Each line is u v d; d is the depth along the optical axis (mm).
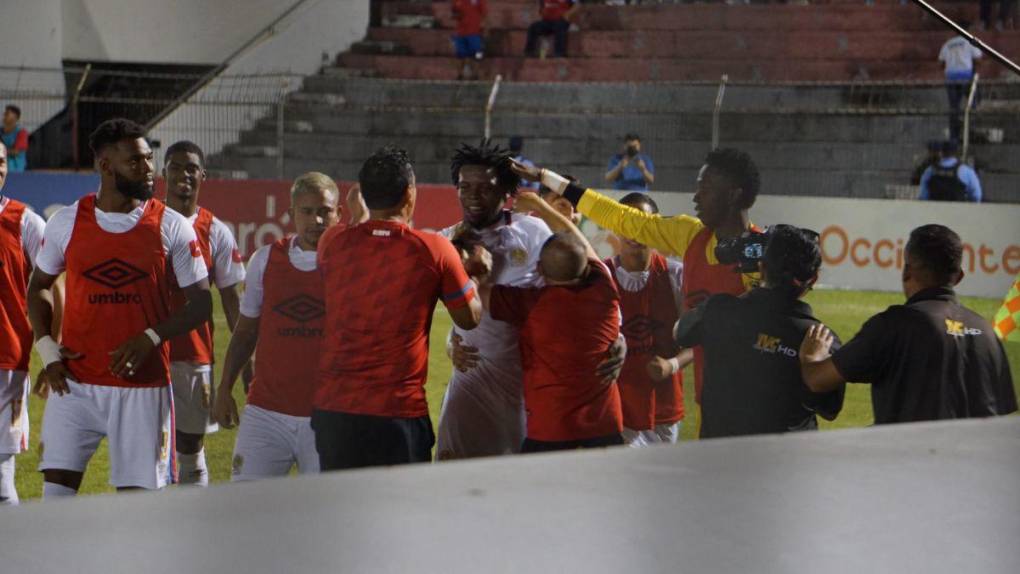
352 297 13664
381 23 85250
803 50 79125
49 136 77375
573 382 14445
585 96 74938
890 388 12555
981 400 12508
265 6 77938
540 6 79562
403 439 13711
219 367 29891
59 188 58281
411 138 75375
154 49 78000
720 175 14695
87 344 15578
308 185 15891
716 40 80375
